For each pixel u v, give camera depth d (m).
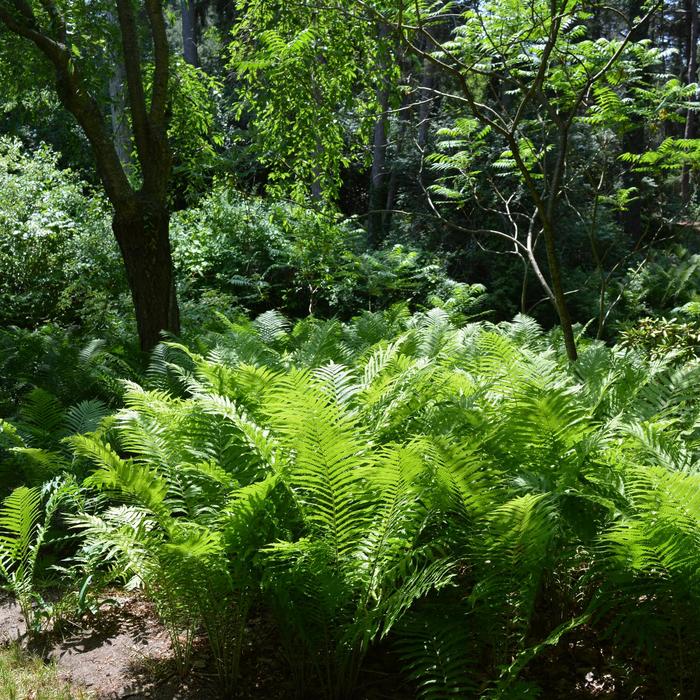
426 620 2.90
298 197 9.40
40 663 3.33
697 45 20.95
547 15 5.46
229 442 3.63
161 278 7.82
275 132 8.90
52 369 6.87
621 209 7.18
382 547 2.97
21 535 3.81
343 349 6.07
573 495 3.05
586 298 15.88
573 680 3.00
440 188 7.03
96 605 3.77
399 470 2.83
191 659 3.35
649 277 16.22
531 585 2.80
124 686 3.17
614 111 5.96
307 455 2.91
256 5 8.27
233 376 4.27
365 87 8.89
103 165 7.54
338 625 3.10
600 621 3.34
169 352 6.75
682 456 3.34
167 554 2.97
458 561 2.97
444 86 14.63
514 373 4.07
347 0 6.42
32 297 12.05
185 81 9.34
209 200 14.72
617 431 3.57
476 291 15.73
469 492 2.86
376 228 19.97
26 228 12.09
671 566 2.62
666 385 4.20
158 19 7.69
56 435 5.28
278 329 7.93
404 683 3.08
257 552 3.04
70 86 7.25
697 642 2.72
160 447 3.71
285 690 3.11
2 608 3.93
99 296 10.88
